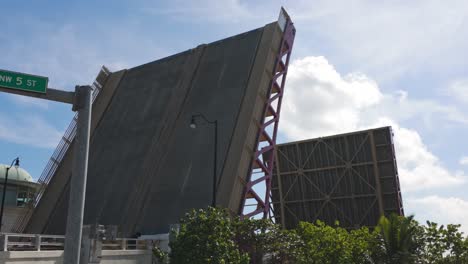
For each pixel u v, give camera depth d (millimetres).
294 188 64438
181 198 48031
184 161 50906
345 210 61156
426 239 30766
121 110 63312
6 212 64750
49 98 11531
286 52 57188
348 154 59438
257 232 29562
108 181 55969
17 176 71812
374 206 58781
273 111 54219
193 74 58594
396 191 57281
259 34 55656
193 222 24141
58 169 62844
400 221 30391
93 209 54625
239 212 47000
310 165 62438
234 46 57312
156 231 47062
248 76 52781
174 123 54969
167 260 24578
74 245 10523
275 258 29219
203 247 22859
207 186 47281
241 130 49031
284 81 56250
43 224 58031
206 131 51812
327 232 32656
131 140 58000
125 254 24500
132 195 52031
